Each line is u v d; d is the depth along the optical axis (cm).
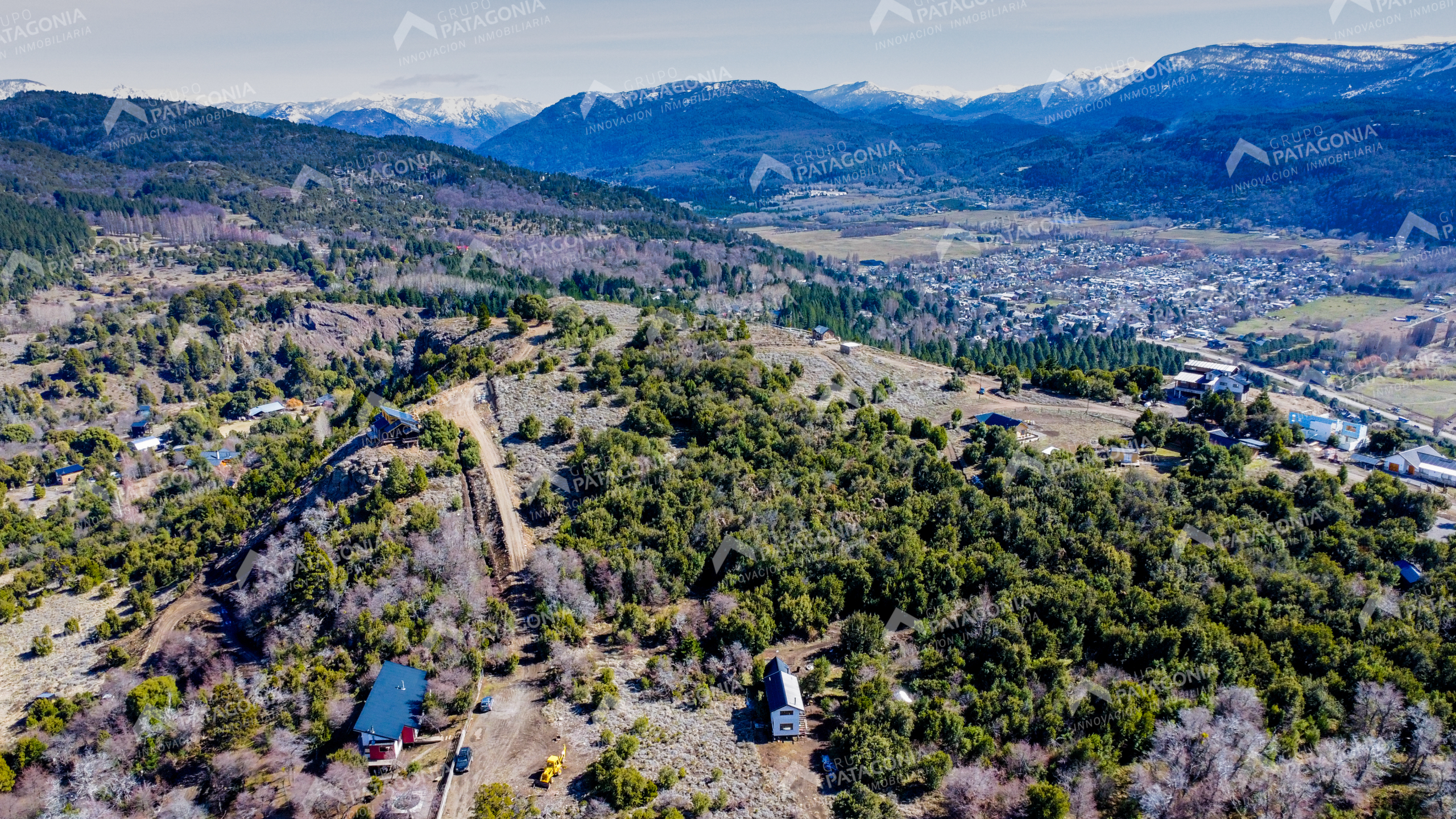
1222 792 7238
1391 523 11662
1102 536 11125
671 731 8138
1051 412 16912
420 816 7200
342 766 7700
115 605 11981
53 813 7856
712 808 7175
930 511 11738
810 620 9712
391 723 8094
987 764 7631
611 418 14475
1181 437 14575
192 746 8475
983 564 10431
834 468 13012
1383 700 8162
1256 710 8156
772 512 11319
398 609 9569
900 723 7881
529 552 11100
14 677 10244
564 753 7819
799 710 8050
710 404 14400
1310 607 9769
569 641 9319
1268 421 15588
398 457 12444
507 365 16388
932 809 7288
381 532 11012
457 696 8400
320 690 8525
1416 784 7606
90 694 9456
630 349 17412
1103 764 7588
